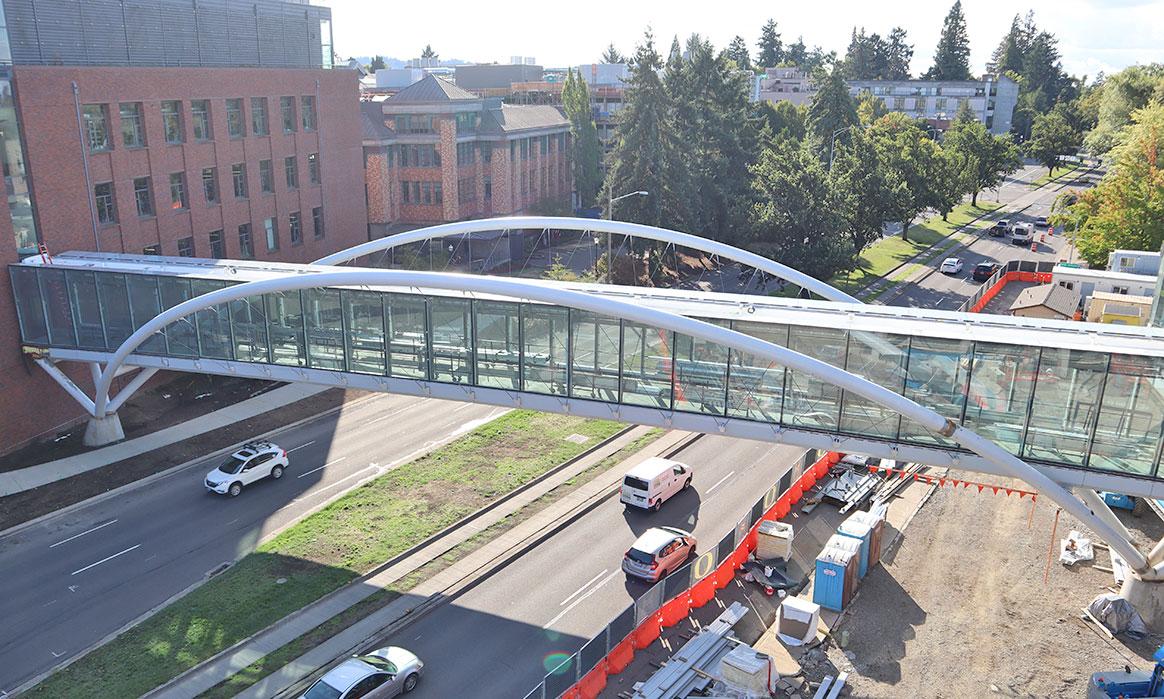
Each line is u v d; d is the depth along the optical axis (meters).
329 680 21.28
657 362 26.16
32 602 26.73
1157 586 25.16
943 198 88.44
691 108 75.81
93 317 35.62
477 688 22.66
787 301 27.42
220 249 49.78
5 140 36.34
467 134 76.75
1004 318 25.16
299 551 29.48
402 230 77.38
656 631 24.77
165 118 45.22
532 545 30.14
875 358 24.08
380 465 36.59
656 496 32.47
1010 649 24.33
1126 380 21.61
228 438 39.38
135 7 44.22
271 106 52.34
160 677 23.17
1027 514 32.16
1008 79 173.38
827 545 26.78
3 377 36.59
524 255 79.81
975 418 23.44
